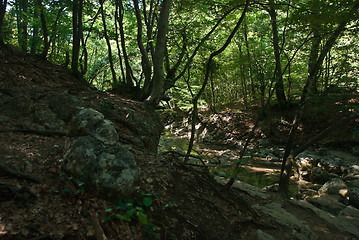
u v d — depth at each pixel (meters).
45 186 3.13
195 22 8.92
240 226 4.23
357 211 5.84
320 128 12.94
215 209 4.22
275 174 9.73
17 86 6.03
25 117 4.86
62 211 2.90
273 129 14.51
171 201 3.79
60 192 3.13
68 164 3.32
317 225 4.98
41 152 3.76
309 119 13.75
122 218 2.81
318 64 6.71
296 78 15.77
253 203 5.73
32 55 8.70
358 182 7.84
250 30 14.47
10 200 2.77
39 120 4.88
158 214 3.42
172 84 9.03
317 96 14.10
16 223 2.57
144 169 4.16
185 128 20.28
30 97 5.44
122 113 6.56
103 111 6.15
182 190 4.25
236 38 14.61
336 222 5.14
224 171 9.95
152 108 7.92
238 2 6.42
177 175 4.63
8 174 3.05
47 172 3.38
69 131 3.72
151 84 9.15
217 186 5.08
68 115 5.43
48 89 6.31
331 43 6.48
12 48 8.01
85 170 3.24
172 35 8.80
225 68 15.20
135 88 9.86
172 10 9.40
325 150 11.39
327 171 9.81
